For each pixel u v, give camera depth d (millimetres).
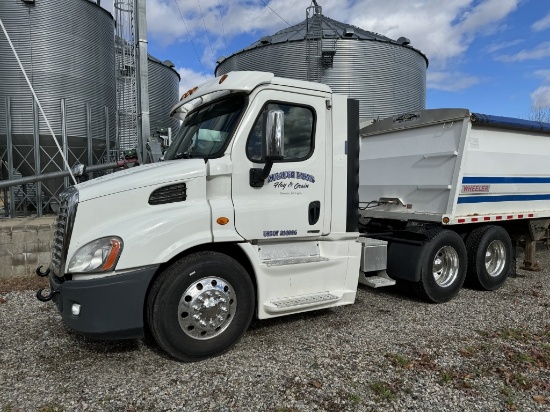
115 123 11430
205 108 4672
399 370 3723
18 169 10000
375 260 5438
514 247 7168
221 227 3920
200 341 3848
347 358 3959
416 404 3189
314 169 4469
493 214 6449
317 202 4504
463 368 3781
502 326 4859
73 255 3580
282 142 3764
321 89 4512
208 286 3859
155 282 3744
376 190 7051
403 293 6227
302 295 4461
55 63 9711
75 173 5293
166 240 3658
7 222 7520
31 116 9555
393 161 6711
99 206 3652
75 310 3518
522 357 3979
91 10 10359
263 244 4293
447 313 5324
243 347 4219
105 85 10867
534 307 5598
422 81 16594
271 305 4168
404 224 6562
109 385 3455
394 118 6645
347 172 4723
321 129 4520
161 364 3846
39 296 3793
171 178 3824
